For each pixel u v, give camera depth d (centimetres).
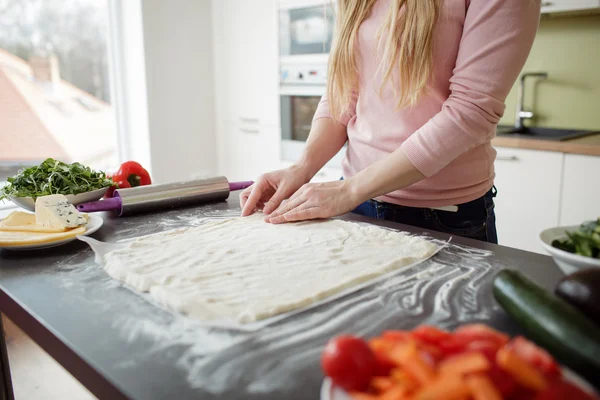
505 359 33
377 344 39
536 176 198
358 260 77
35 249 84
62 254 82
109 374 47
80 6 275
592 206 185
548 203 196
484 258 79
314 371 48
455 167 104
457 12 94
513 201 207
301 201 101
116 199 107
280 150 288
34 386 153
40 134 274
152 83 283
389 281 69
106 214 110
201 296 63
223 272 72
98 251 82
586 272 50
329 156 121
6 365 90
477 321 57
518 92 242
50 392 151
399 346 37
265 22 277
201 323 57
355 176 99
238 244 85
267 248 83
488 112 89
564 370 38
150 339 54
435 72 98
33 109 270
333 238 88
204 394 44
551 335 42
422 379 34
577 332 41
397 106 101
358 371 37
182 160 307
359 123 115
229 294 64
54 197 92
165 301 62
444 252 82
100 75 290
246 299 63
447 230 108
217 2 300
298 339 54
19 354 171
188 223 102
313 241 87
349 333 55
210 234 92
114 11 280
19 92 265
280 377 47
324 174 269
